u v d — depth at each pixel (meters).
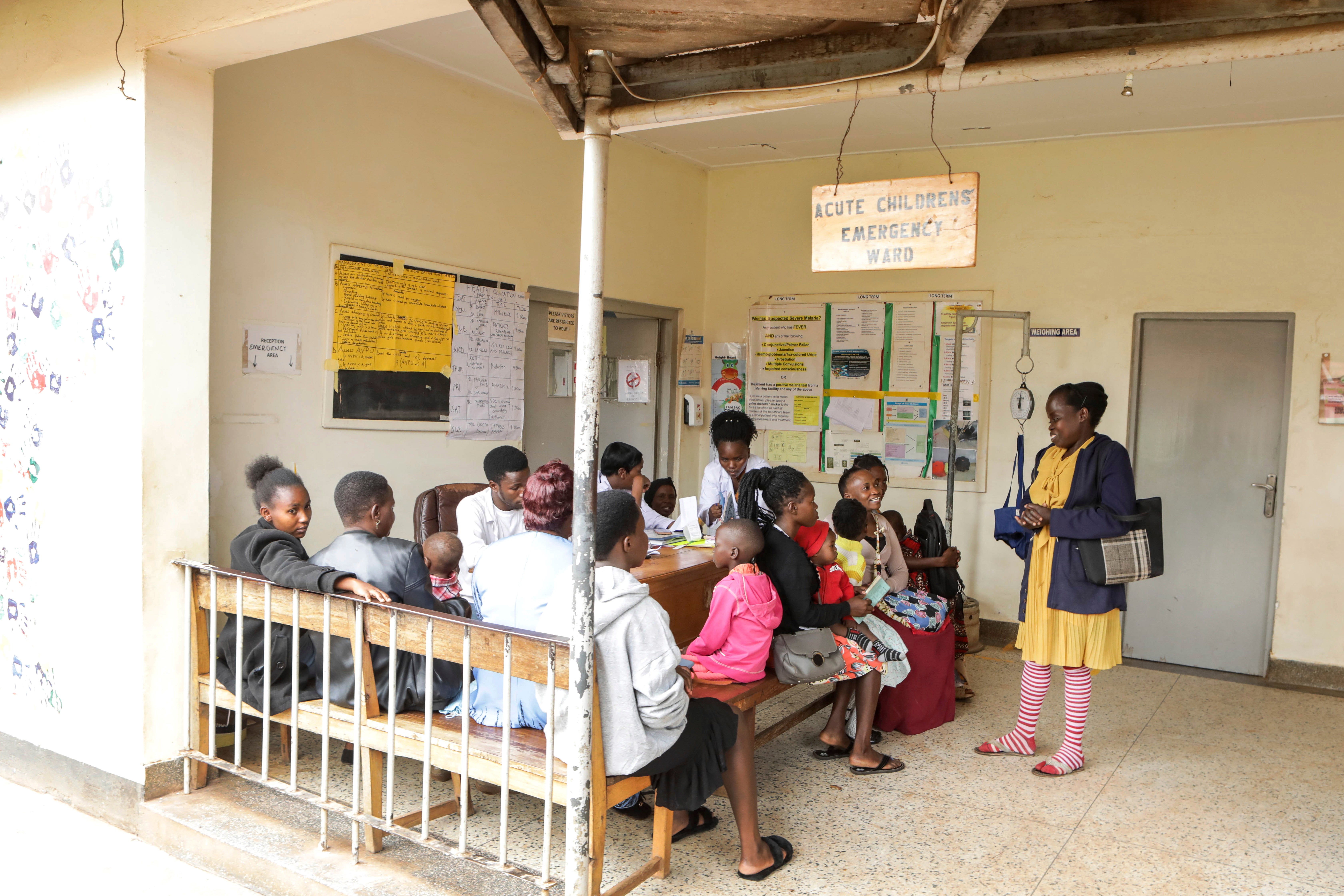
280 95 3.57
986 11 1.50
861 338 5.81
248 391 3.53
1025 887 2.55
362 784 2.54
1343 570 4.65
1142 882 2.60
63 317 2.94
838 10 1.78
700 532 4.13
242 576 2.65
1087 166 5.16
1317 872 2.68
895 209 2.17
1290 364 4.73
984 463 5.46
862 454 5.46
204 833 2.61
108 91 2.78
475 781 3.08
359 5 2.42
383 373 4.05
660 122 1.98
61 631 2.98
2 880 2.52
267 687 2.56
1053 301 5.27
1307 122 4.66
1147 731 3.92
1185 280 4.95
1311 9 1.58
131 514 2.77
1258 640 4.88
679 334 6.12
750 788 2.55
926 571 4.17
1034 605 3.46
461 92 4.38
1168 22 1.65
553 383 5.20
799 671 2.91
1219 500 4.94
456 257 4.39
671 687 2.15
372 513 2.64
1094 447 3.32
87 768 2.94
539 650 2.08
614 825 2.90
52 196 2.95
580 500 1.96
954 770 3.42
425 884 2.34
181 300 2.83
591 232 1.98
